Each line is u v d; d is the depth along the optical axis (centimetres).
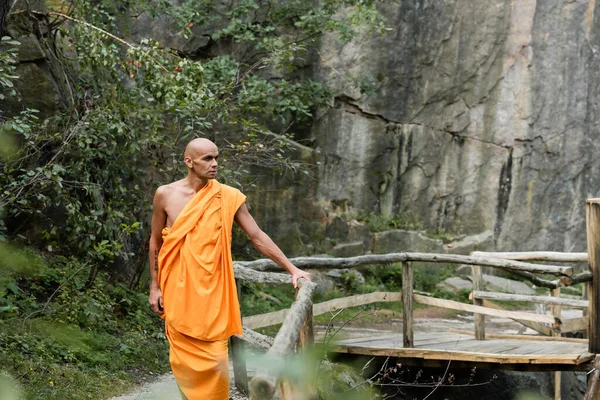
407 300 794
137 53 927
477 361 726
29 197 931
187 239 439
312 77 1587
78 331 759
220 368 442
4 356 645
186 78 927
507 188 1741
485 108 1723
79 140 855
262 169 1479
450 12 1673
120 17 1080
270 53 1376
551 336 905
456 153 1719
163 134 989
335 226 1588
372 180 1664
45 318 761
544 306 1048
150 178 1055
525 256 889
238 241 1373
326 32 1588
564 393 1027
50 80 989
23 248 916
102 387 662
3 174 810
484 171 1734
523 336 907
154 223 462
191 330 437
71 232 912
